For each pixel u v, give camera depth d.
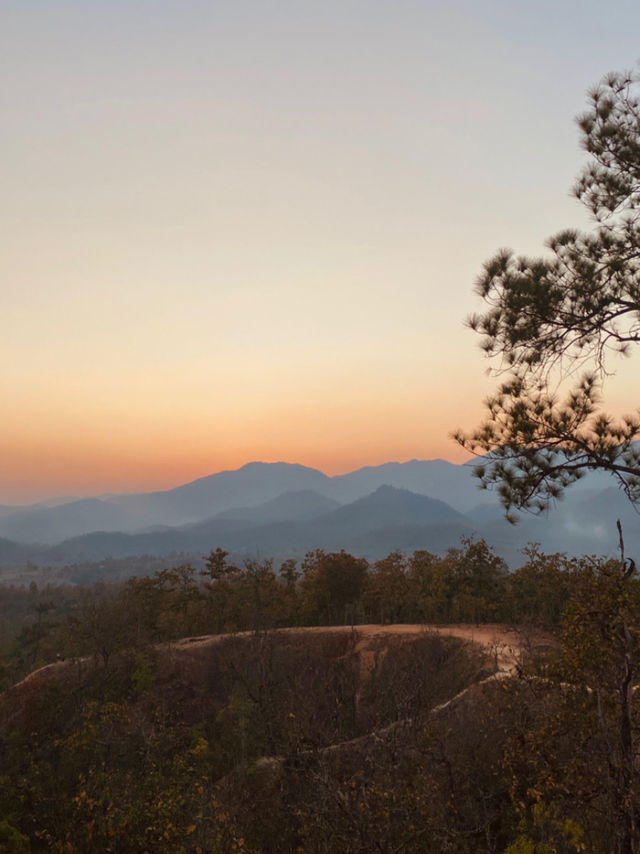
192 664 46.22
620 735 11.85
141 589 60.88
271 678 41.12
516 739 13.84
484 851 15.80
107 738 32.22
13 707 41.53
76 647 53.88
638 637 11.99
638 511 14.11
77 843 22.08
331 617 61.59
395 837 15.45
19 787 27.28
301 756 20.03
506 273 14.94
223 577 64.69
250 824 20.14
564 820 13.73
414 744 18.20
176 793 21.91
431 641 41.03
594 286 14.27
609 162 15.04
